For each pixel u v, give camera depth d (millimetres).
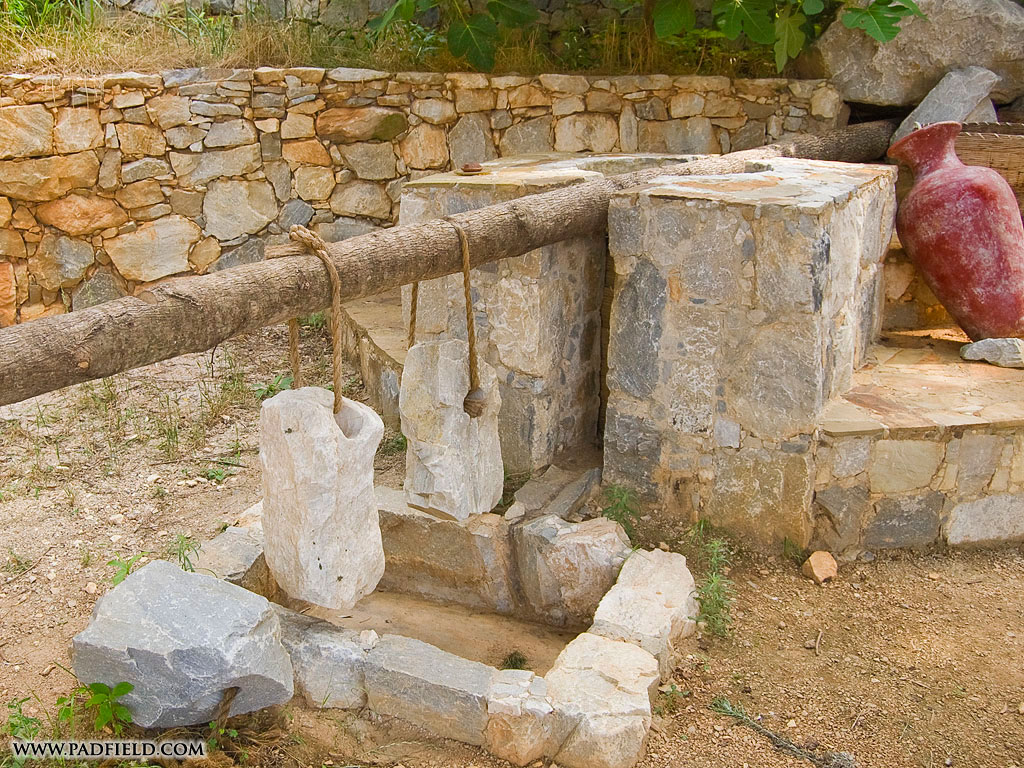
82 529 3812
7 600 3322
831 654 3090
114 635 2512
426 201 4000
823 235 3297
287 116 5922
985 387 3938
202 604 2615
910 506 3584
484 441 3283
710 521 3676
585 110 5984
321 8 6723
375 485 3938
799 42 5648
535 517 3596
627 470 3781
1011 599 3379
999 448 3541
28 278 5867
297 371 2740
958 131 4676
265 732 2725
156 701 2508
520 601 3600
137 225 5910
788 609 3316
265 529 2736
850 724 2783
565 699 2619
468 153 6051
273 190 6035
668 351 3594
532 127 6020
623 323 3654
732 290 3426
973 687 2932
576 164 4848
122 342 2146
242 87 5824
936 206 4438
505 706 2607
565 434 4117
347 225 6168
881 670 3014
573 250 3920
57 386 2059
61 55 5777
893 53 5742
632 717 2566
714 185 3693
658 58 6141
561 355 3975
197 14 6348
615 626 2945
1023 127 5316
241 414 4965
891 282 4902
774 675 2982
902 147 4766
